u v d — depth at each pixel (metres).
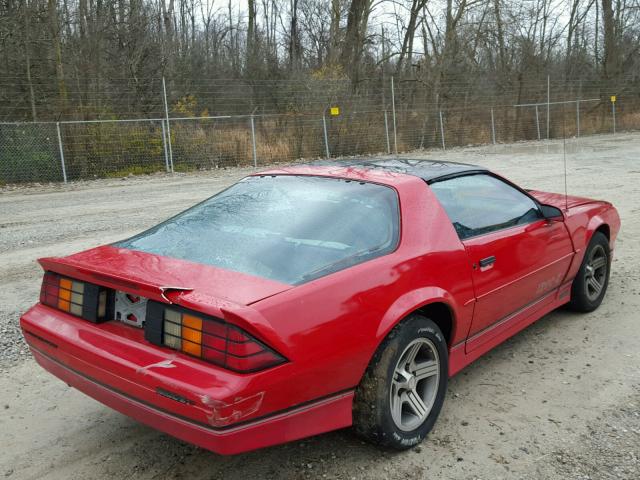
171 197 11.84
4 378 3.84
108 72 20.25
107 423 3.29
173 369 2.32
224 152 18.19
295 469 2.82
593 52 33.38
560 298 4.48
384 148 21.39
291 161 19.25
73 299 2.83
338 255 2.78
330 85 20.08
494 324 3.66
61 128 15.77
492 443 3.02
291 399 2.40
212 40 34.34
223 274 2.60
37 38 18.53
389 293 2.78
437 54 24.84
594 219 4.69
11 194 13.39
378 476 2.76
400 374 2.88
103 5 21.55
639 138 25.64
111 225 8.88
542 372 3.83
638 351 4.10
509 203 3.89
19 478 2.79
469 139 24.73
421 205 3.21
